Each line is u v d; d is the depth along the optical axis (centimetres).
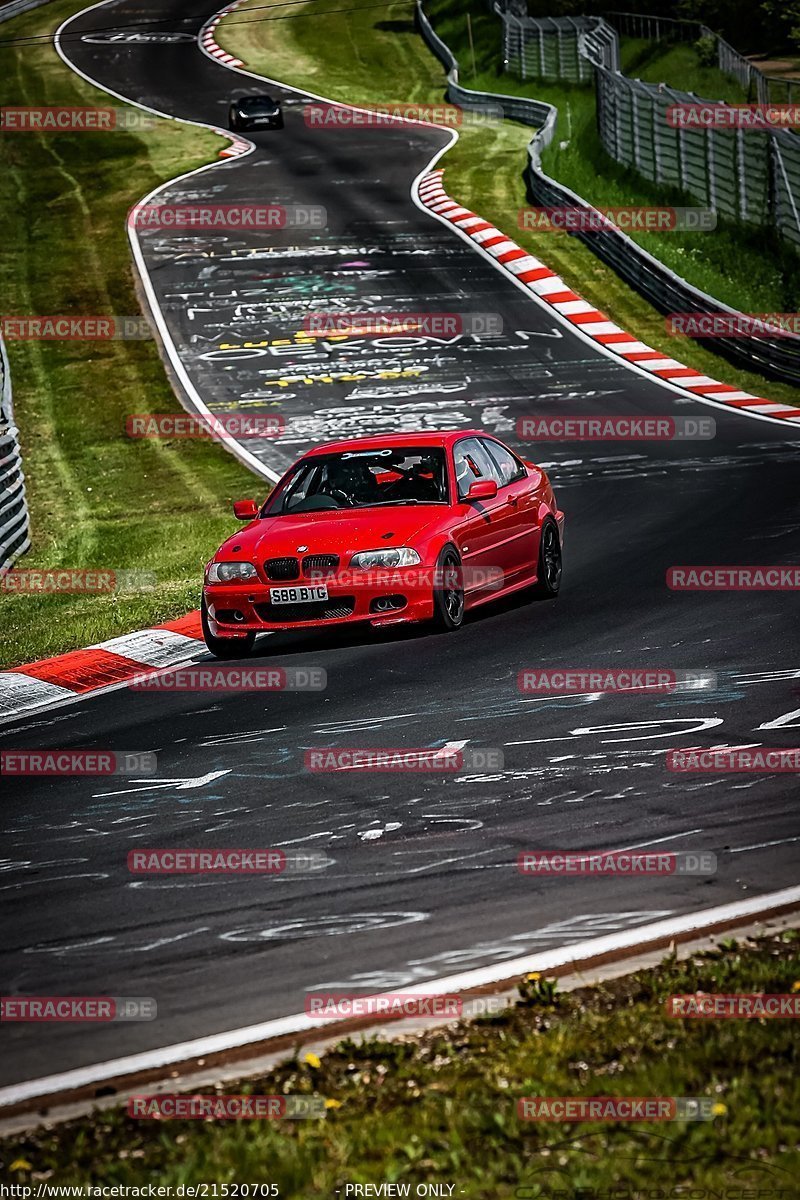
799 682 1822
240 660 2250
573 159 9412
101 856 1346
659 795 1409
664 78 11212
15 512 3584
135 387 5819
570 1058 862
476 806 1414
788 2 11688
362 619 2216
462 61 13325
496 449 2600
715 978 956
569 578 2761
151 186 9450
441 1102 809
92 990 1031
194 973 1052
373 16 15400
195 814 1461
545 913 1123
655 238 7988
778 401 5219
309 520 2345
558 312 6588
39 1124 829
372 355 6056
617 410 5084
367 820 1396
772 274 7544
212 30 15262
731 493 3584
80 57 14362
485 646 2184
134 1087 869
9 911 1215
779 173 7762
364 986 1005
